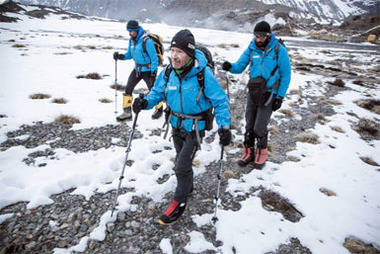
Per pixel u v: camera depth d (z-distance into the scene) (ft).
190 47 7.80
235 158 16.11
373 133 21.34
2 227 9.61
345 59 70.18
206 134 19.25
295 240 10.08
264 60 12.17
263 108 13.09
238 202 12.09
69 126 18.38
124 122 19.81
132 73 19.13
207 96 8.73
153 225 10.36
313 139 18.99
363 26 269.85
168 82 9.15
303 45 113.80
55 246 9.01
